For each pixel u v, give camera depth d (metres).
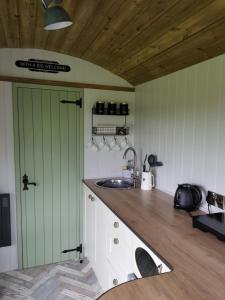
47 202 2.81
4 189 2.64
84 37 2.23
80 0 1.60
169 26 1.70
